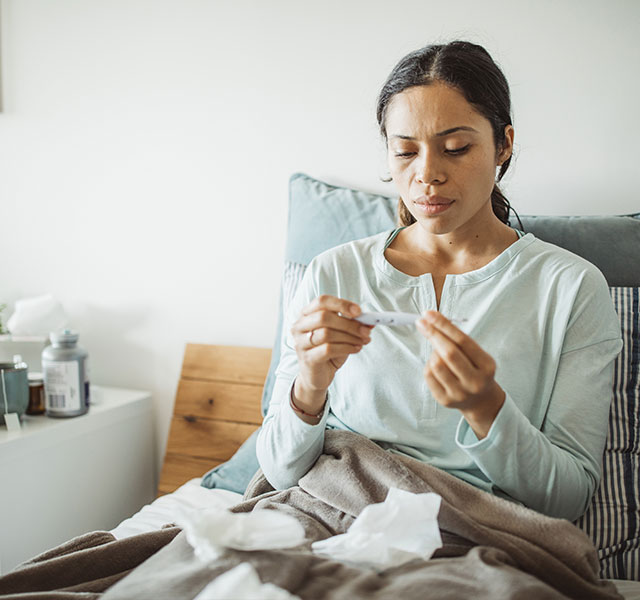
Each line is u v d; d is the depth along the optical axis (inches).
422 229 38.5
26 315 62.6
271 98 59.2
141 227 66.3
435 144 32.4
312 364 30.9
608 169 50.2
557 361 34.5
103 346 69.6
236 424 60.6
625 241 44.8
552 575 27.5
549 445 31.5
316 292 39.2
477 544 28.7
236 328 63.5
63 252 70.2
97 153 67.1
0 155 71.5
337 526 31.2
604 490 38.1
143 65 63.8
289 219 55.5
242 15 59.2
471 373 27.3
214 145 62.1
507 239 37.9
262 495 35.5
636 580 35.9
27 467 51.9
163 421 67.7
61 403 56.4
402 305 36.9
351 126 56.9
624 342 41.4
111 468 61.6
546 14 50.1
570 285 35.1
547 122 51.2
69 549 32.5
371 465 32.5
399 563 27.0
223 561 25.4
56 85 67.7
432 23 53.2
